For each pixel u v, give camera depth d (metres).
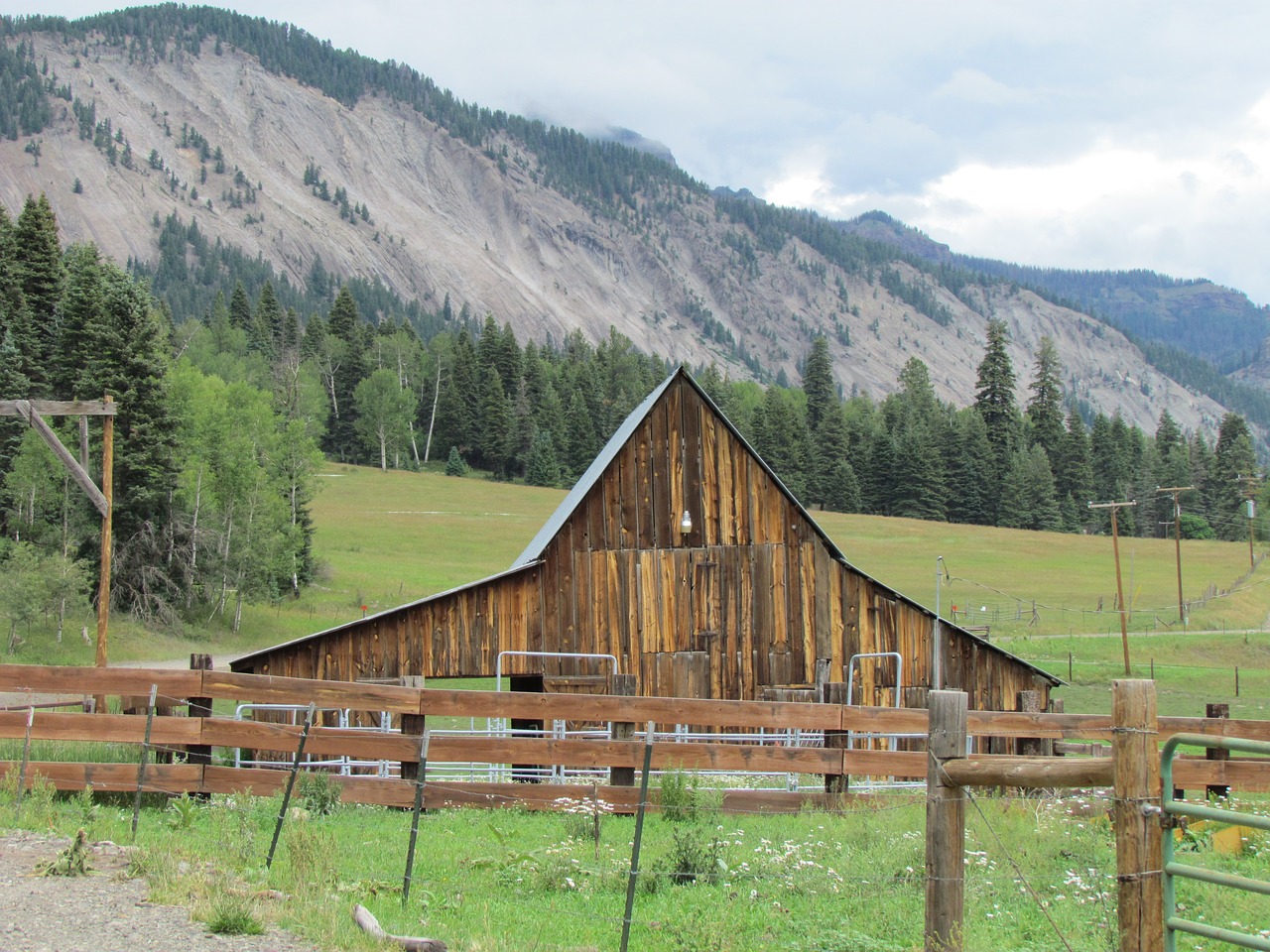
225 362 135.88
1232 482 152.62
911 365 199.25
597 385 173.75
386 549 96.50
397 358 173.88
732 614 24.55
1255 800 14.89
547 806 14.23
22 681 13.62
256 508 72.00
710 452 25.02
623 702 14.19
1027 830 12.74
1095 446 163.38
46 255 77.12
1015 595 91.44
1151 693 6.76
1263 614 86.75
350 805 14.04
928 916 7.96
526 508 125.12
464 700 14.11
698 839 11.75
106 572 24.69
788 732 22.23
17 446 67.06
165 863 9.85
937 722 8.05
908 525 130.50
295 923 8.48
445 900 9.89
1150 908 6.58
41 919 8.31
